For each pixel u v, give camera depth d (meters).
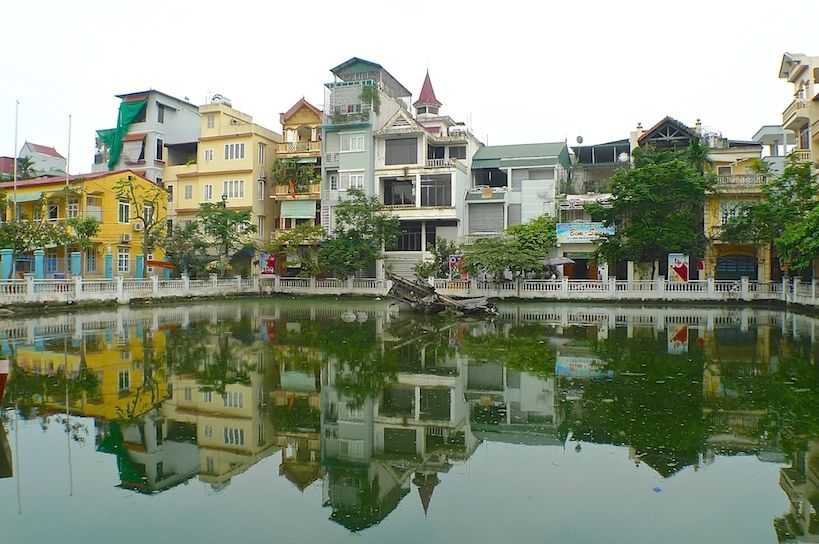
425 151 50.12
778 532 6.52
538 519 6.92
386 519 6.96
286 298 47.12
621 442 9.64
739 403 11.73
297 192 53.16
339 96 51.66
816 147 38.50
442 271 45.44
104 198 43.44
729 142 50.44
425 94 67.38
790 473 8.20
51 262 42.72
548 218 45.56
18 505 7.35
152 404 12.07
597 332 23.72
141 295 37.97
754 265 41.22
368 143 50.69
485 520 6.91
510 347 19.67
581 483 8.00
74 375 14.77
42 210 40.44
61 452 9.27
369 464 8.90
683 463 8.69
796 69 40.31
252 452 9.39
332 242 46.91
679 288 38.25
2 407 11.80
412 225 50.59
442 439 10.04
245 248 50.84
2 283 29.62
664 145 45.38
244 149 53.22
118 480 8.20
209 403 12.23
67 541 6.38
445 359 17.36
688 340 20.84
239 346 19.83
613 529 6.65
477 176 53.34
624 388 13.27
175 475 8.41
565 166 52.81
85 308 33.72
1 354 17.77
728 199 40.25
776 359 16.69
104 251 43.44
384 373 15.38
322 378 14.73
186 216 55.19
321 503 7.48
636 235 37.44
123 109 57.53
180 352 18.41
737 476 8.12
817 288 30.84
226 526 6.79
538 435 10.16
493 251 41.53
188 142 55.72
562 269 45.50
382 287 46.72
